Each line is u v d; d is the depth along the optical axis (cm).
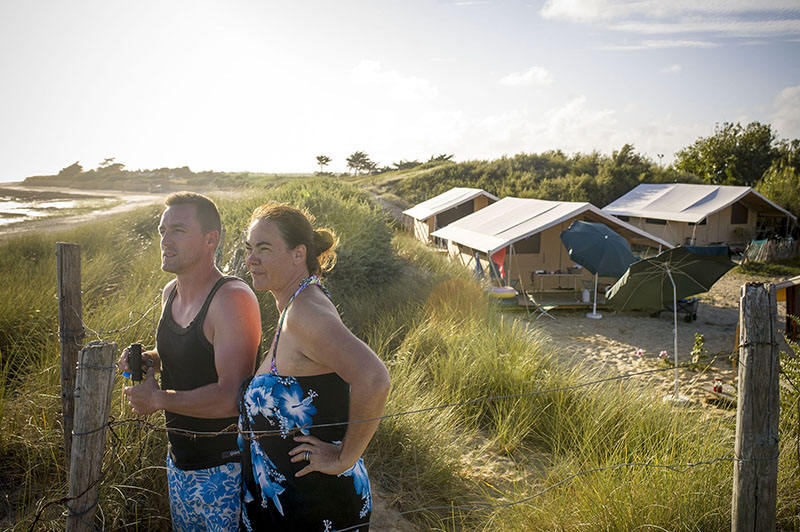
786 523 359
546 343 816
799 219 2425
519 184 3634
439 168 4497
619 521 331
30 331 482
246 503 199
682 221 2272
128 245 1039
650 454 435
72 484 192
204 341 207
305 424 178
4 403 349
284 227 187
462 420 534
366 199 1487
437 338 706
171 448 221
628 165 3550
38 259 916
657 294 868
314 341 170
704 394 753
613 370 877
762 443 236
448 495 393
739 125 3969
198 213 212
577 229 1354
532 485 416
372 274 1008
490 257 1452
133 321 483
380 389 163
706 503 345
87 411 189
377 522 352
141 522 286
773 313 232
